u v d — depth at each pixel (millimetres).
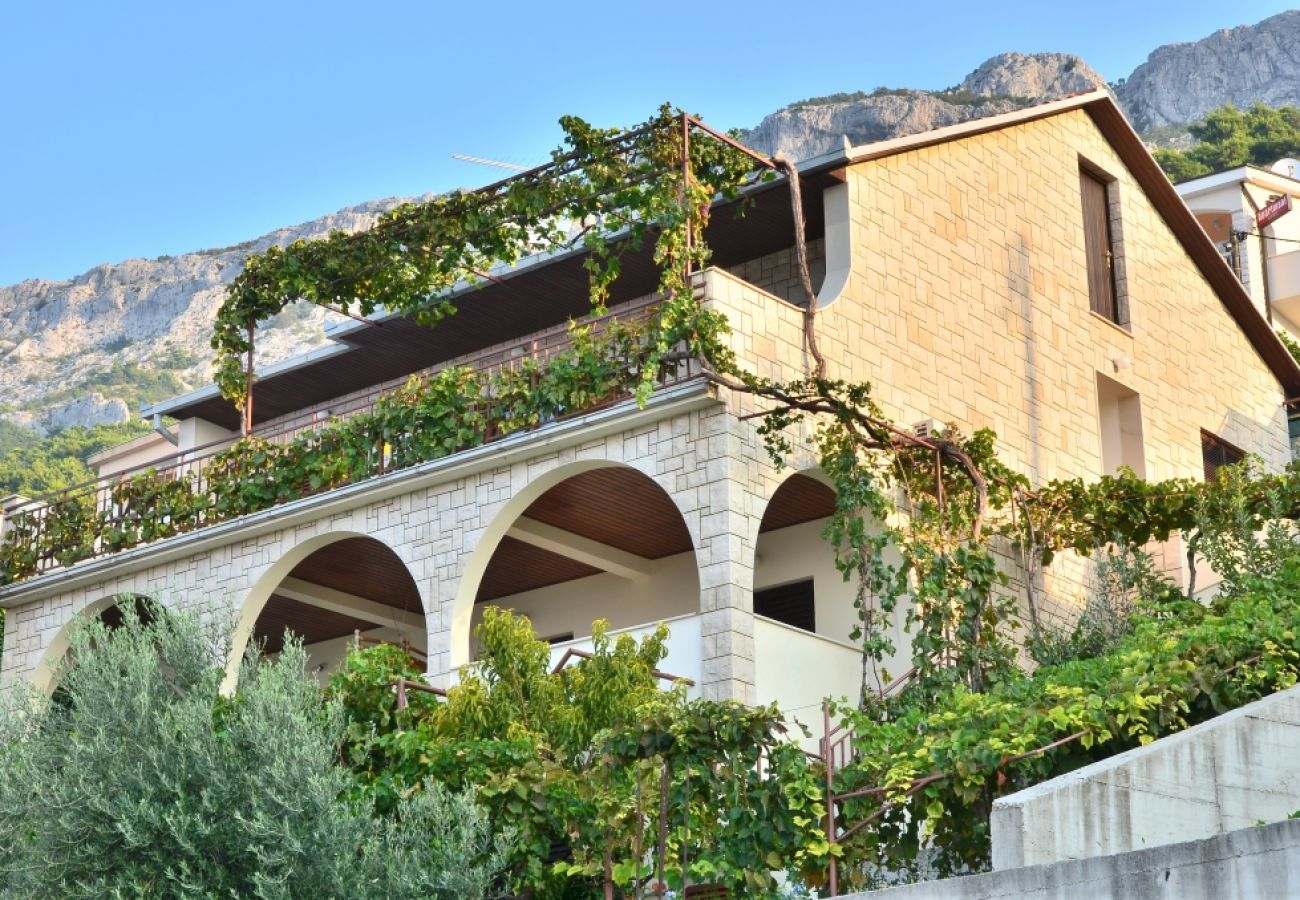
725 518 17125
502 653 16172
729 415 17469
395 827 13984
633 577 23250
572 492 20297
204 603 19812
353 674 16078
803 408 17531
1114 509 20375
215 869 13570
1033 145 23609
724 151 19031
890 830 12516
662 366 18047
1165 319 25516
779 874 14648
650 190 18688
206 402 26781
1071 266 23812
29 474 94375
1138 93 176125
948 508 18516
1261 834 8188
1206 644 13344
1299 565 16609
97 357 183250
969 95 133875
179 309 187000
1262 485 19906
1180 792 11125
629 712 15203
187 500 22047
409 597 24844
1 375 181625
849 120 131000
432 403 19859
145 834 13461
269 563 20984
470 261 20594
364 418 20438
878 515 17547
